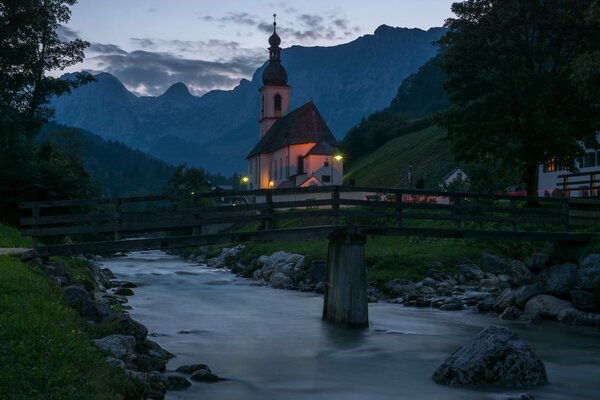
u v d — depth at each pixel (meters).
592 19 32.16
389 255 38.28
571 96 40.75
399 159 137.62
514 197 26.75
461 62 43.38
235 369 15.68
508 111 42.47
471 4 43.81
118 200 22.59
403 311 27.31
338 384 14.43
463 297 30.19
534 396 13.44
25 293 14.58
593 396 13.53
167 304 29.56
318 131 118.38
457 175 98.00
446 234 25.19
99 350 12.16
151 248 22.53
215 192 23.17
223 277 48.94
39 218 22.22
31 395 8.81
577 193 50.72
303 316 25.83
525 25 42.62
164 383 13.20
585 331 22.05
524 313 25.23
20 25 48.72
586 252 25.58
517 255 40.16
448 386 14.25
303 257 42.75
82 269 30.97
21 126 46.38
